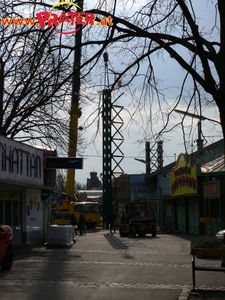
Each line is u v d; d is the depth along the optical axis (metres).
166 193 52.16
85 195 59.16
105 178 48.22
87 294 11.00
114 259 18.69
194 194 34.81
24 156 23.20
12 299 10.38
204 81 8.30
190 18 8.13
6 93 17.33
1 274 14.23
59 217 45.84
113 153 37.06
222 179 31.67
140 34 8.88
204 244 19.48
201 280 13.23
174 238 32.94
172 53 8.45
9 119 19.52
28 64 10.20
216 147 9.35
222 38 8.27
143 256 19.94
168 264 17.06
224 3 8.23
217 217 32.78
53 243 24.33
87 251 22.36
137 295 10.91
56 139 22.84
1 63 12.41
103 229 48.56
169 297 10.64
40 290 11.50
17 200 24.83
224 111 8.15
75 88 11.34
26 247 24.50
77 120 22.70
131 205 37.06
